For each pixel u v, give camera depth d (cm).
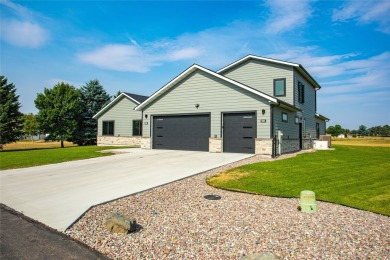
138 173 916
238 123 1468
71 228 436
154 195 636
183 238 390
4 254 341
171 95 1705
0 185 775
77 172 973
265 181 776
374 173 926
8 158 1450
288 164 1087
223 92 1512
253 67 1875
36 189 714
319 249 351
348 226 435
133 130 2386
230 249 353
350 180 806
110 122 2534
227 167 1020
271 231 412
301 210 516
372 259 325
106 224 431
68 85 3162
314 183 759
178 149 1678
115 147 2131
